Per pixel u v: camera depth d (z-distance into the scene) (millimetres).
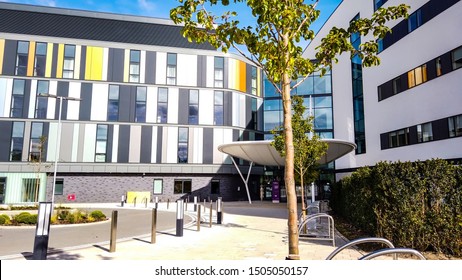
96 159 30906
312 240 9656
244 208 23156
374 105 25438
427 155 19469
